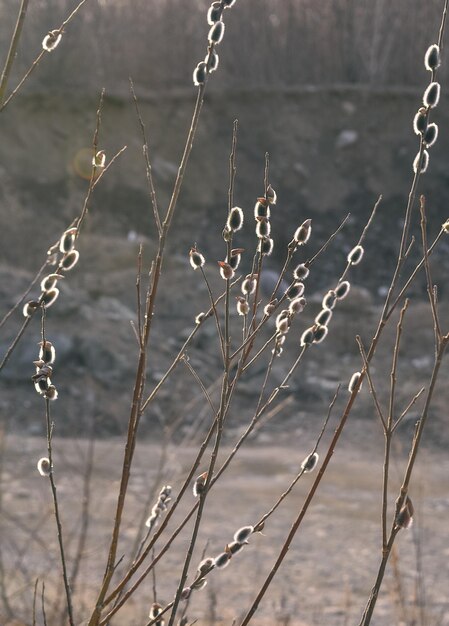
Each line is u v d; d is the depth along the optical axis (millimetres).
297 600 6918
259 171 24266
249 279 1827
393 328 16672
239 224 1812
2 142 21266
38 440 11273
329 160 24938
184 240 22016
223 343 1842
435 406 13234
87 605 5121
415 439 1831
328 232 23422
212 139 24422
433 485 10219
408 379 14539
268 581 1862
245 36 25656
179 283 17281
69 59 22734
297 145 24969
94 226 20703
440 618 5902
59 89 22500
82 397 12992
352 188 24562
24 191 20688
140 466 10367
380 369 15047
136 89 23734
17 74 22266
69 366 13766
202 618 5863
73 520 8023
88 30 23188
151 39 24172
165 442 6098
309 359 15352
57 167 21531
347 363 15344
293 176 24422
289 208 23797
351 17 26047
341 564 7824
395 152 25344
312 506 9375
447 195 24703
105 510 8469
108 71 23641
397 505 1821
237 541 1767
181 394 13523
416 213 24172
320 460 11250
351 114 25594
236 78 25656
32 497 8688
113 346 14266
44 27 22375
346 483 10297
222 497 9453
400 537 8477
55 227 20125
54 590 5535
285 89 25484
